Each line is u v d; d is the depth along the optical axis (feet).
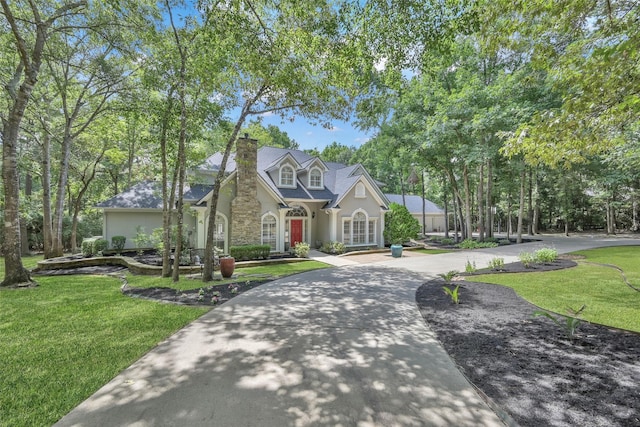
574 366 13.35
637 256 48.03
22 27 35.17
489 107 60.80
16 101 29.73
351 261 50.16
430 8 20.33
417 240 90.63
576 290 27.02
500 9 17.74
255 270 41.06
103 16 33.60
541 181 109.19
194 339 16.67
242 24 22.85
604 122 17.20
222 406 10.55
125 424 9.57
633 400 10.74
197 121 35.96
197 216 51.72
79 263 43.01
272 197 56.70
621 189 97.09
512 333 17.38
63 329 18.04
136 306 23.12
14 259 30.01
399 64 24.03
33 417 9.89
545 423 9.62
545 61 18.62
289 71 25.62
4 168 29.43
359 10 21.85
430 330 18.11
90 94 50.96
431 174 99.35
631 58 14.58
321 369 13.28
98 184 82.74
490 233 82.89
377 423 9.68
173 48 30.91
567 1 15.07
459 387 11.82
